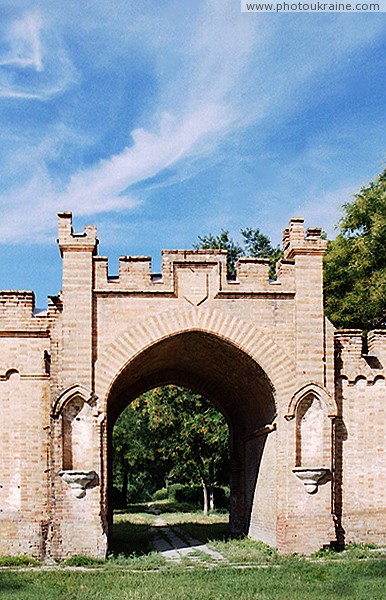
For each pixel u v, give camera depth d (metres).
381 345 22.72
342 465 21.84
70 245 20.70
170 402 46.47
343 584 15.75
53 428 20.05
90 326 20.52
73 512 19.80
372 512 21.75
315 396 21.23
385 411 22.34
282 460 20.84
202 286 21.28
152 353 22.61
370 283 36.19
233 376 24.50
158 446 57.84
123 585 15.95
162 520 41.22
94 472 19.92
